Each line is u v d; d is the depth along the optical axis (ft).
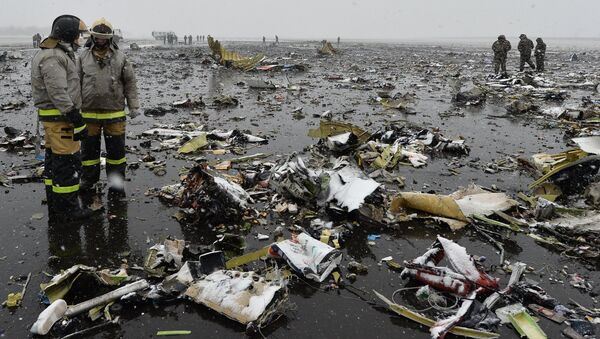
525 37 80.12
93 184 20.03
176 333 11.11
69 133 16.02
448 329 11.31
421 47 213.05
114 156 19.44
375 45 232.53
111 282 12.91
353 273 14.14
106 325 11.31
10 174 21.67
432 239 16.85
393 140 30.73
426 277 13.47
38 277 13.29
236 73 74.84
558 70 89.04
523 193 21.72
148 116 36.91
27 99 43.37
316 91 54.60
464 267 13.28
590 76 76.54
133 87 19.47
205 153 26.37
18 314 11.60
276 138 30.68
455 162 26.50
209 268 13.50
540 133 34.83
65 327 10.98
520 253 15.99
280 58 106.73
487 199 19.44
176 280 12.85
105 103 18.54
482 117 40.96
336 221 17.85
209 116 37.76
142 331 11.18
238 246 15.46
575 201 20.83
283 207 18.65
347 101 47.29
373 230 17.37
